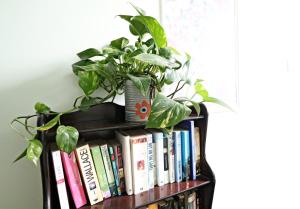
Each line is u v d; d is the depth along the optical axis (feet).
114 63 3.10
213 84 4.83
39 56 3.26
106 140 3.46
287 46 6.00
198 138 3.77
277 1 5.74
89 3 3.54
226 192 5.28
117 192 3.19
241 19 5.16
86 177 2.93
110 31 3.71
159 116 2.62
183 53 4.34
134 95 3.16
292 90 6.16
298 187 6.38
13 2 3.09
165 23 4.12
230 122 5.18
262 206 5.84
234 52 5.07
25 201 3.24
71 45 3.45
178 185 3.49
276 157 5.98
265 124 5.75
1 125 3.08
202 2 4.54
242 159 5.45
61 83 3.41
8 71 3.10
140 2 3.92
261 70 5.58
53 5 3.31
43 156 2.58
